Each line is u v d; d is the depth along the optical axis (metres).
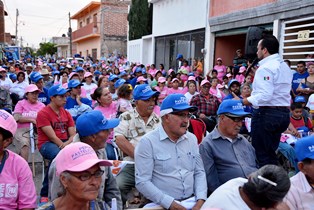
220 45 15.80
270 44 4.88
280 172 2.40
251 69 8.09
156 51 22.28
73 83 7.58
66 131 5.73
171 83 12.48
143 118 4.89
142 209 3.57
